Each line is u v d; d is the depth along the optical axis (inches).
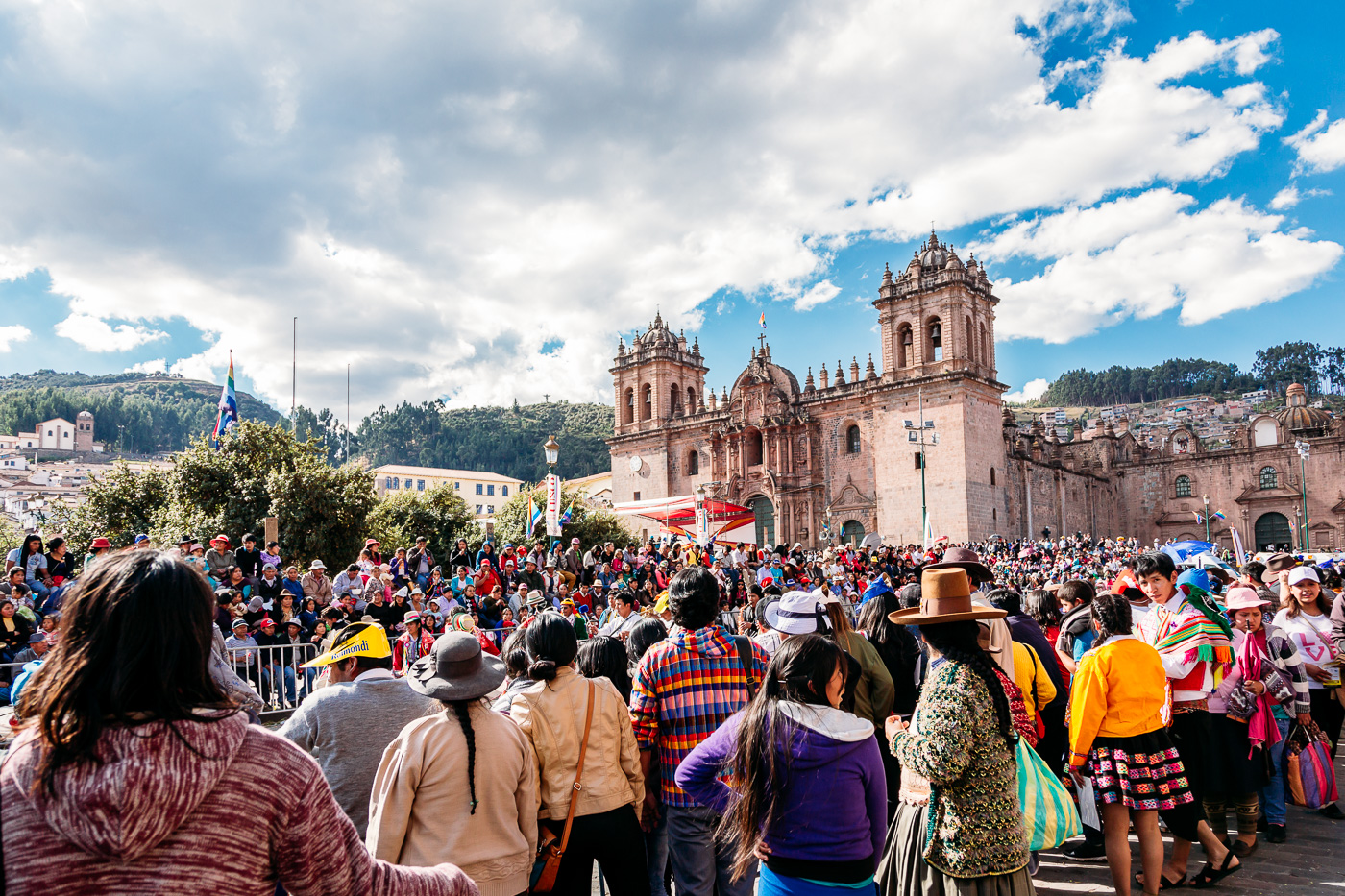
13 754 91.0
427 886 113.5
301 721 217.8
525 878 195.3
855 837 173.5
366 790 212.5
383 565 922.1
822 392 2625.5
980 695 194.5
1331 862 326.0
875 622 331.0
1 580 619.2
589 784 222.5
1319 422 3284.9
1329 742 384.2
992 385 2359.7
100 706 89.1
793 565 1366.9
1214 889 299.9
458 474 4655.5
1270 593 442.9
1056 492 2950.3
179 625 96.3
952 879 193.9
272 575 742.5
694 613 253.6
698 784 191.0
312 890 101.5
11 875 84.6
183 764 89.0
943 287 2330.2
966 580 206.8
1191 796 273.3
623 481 3088.1
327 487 1346.0
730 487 2746.1
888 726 215.6
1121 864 269.9
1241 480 3329.2
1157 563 322.0
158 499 1498.5
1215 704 337.4
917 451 2342.5
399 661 619.2
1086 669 275.6
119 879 86.0
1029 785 247.6
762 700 181.6
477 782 190.5
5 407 7391.7
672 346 3102.9
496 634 729.0
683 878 232.4
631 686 267.9
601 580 1037.2
